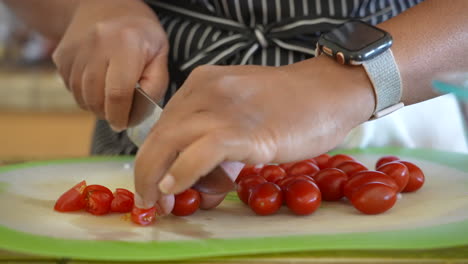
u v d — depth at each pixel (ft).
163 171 1.98
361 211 2.20
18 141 7.00
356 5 2.67
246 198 2.30
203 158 1.91
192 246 1.99
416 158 2.74
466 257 1.94
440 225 2.09
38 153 6.95
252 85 2.02
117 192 2.24
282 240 2.02
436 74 2.18
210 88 2.01
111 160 2.79
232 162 2.05
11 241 2.02
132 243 2.02
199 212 2.25
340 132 2.07
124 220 2.17
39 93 7.47
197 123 1.96
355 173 2.31
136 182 2.01
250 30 2.72
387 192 2.18
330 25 2.66
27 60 7.63
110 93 2.39
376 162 2.68
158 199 2.05
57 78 7.48
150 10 2.70
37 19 3.04
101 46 2.47
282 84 2.04
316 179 2.32
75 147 7.07
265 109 1.99
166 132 1.98
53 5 2.94
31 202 2.31
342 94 2.07
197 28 2.76
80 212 2.24
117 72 2.39
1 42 7.57
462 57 2.19
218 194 2.08
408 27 2.21
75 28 2.61
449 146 3.05
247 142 1.94
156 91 2.50
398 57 2.16
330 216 2.19
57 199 2.35
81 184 2.26
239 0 2.69
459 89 1.81
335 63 2.12
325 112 2.04
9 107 7.48
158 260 1.94
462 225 2.08
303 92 2.04
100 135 3.17
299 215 2.21
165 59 2.56
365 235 2.04
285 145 1.98
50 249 1.98
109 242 2.02
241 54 2.72
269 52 2.71
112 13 2.59
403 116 3.00
